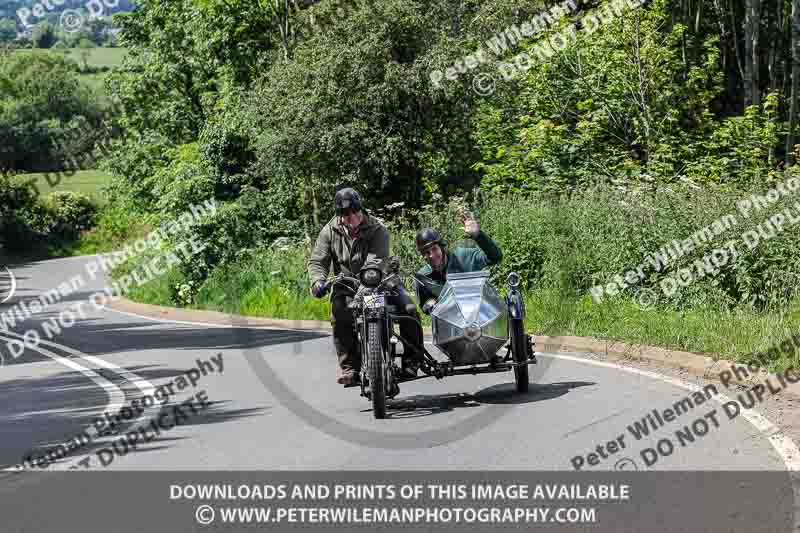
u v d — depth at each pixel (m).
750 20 61.06
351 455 15.40
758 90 65.75
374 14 56.34
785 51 70.38
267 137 58.56
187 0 87.00
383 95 56.12
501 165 57.91
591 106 58.88
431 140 59.28
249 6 78.69
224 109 77.19
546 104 59.78
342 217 18.98
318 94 56.81
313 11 61.81
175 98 100.31
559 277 34.97
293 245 55.75
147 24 102.94
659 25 58.53
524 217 38.97
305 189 61.53
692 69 57.56
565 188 52.44
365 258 19.23
